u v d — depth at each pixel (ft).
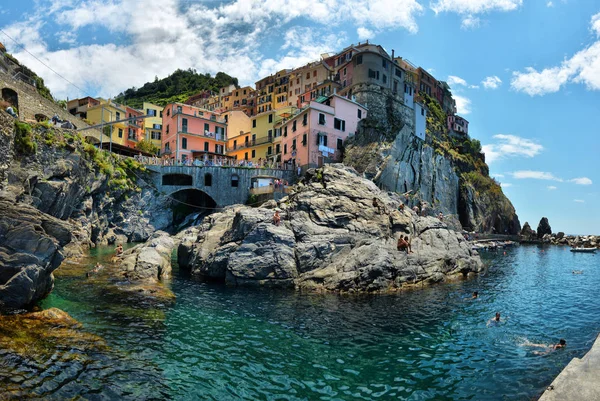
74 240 118.42
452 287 97.45
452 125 339.57
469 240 232.53
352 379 41.55
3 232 51.21
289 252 90.17
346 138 211.20
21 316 48.73
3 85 129.18
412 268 96.58
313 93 263.29
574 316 72.74
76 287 72.74
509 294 92.02
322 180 115.85
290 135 215.10
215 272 96.02
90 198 141.08
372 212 103.35
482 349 52.70
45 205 105.60
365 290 87.20
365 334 57.00
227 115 278.05
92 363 39.73
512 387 40.88
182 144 239.91
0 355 37.50
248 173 189.67
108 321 54.75
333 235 94.58
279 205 109.81
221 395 36.52
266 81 351.05
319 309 70.38
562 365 47.37
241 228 97.25
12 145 94.58
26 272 51.01
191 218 194.29
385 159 198.90
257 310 68.08
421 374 43.68
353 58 242.78
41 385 33.76
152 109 310.65
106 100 284.00
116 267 96.27
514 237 304.91
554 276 127.13
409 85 258.16
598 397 25.79
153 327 54.44
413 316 68.03
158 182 185.47
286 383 39.81
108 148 185.06
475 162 325.83
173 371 40.81
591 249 233.14
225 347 48.96
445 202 245.45
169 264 105.70
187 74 564.30
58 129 119.24
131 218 170.91
